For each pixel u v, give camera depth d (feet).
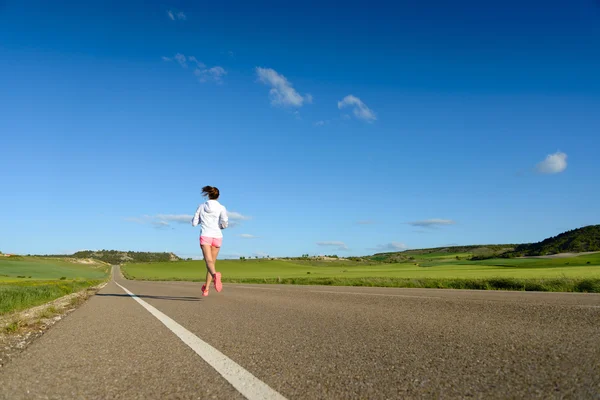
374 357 8.81
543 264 300.81
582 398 5.70
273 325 14.21
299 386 6.64
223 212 24.75
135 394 6.44
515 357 8.49
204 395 6.26
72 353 10.02
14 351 10.52
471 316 16.47
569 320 14.73
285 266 460.55
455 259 530.68
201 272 370.12
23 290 35.70
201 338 11.78
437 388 6.36
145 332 13.29
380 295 31.35
